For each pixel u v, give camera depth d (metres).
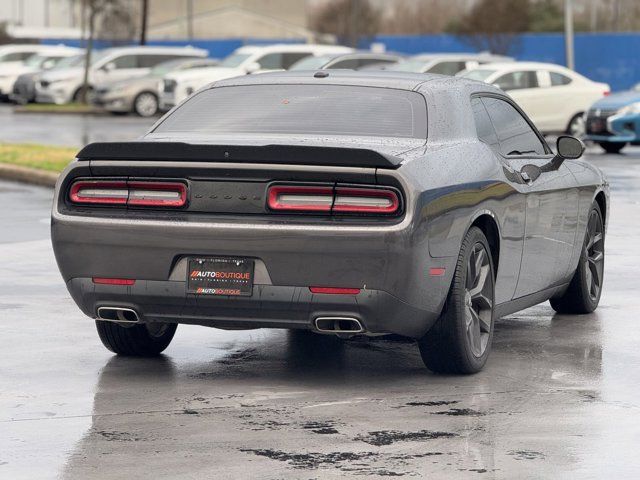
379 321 16.25
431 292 16.59
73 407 15.79
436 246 16.48
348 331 16.50
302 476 12.89
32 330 20.80
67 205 17.12
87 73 111.44
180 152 16.41
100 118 98.56
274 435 14.47
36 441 14.24
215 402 16.05
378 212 16.00
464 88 19.14
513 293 19.31
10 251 30.00
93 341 19.97
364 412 15.53
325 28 190.75
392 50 149.25
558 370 18.02
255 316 16.53
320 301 16.17
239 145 16.17
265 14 190.50
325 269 16.06
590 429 14.77
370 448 13.92
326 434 14.51
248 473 13.00
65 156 54.81
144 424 14.98
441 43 145.75
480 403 16.02
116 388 16.81
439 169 16.81
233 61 96.06
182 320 16.95
